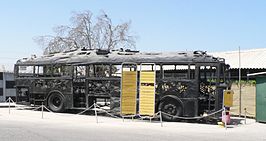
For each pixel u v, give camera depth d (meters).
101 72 23.42
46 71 25.64
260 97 21.34
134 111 21.39
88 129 16.77
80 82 24.14
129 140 13.66
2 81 36.22
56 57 25.48
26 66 26.44
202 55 21.14
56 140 13.15
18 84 26.66
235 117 24.73
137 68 22.05
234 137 15.26
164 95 21.31
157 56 22.02
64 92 24.67
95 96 23.31
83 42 48.28
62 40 47.34
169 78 21.31
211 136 15.41
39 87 25.70
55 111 25.05
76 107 24.23
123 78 21.78
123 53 23.28
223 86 20.28
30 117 21.56
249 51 35.25
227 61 33.47
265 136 15.70
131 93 21.59
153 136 14.91
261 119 21.16
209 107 20.64
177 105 21.14
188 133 16.22
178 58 21.39
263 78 21.23
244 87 25.00
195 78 20.80
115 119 21.75
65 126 17.70
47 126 17.48
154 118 21.80
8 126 17.08
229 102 19.33
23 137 13.66
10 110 25.98
